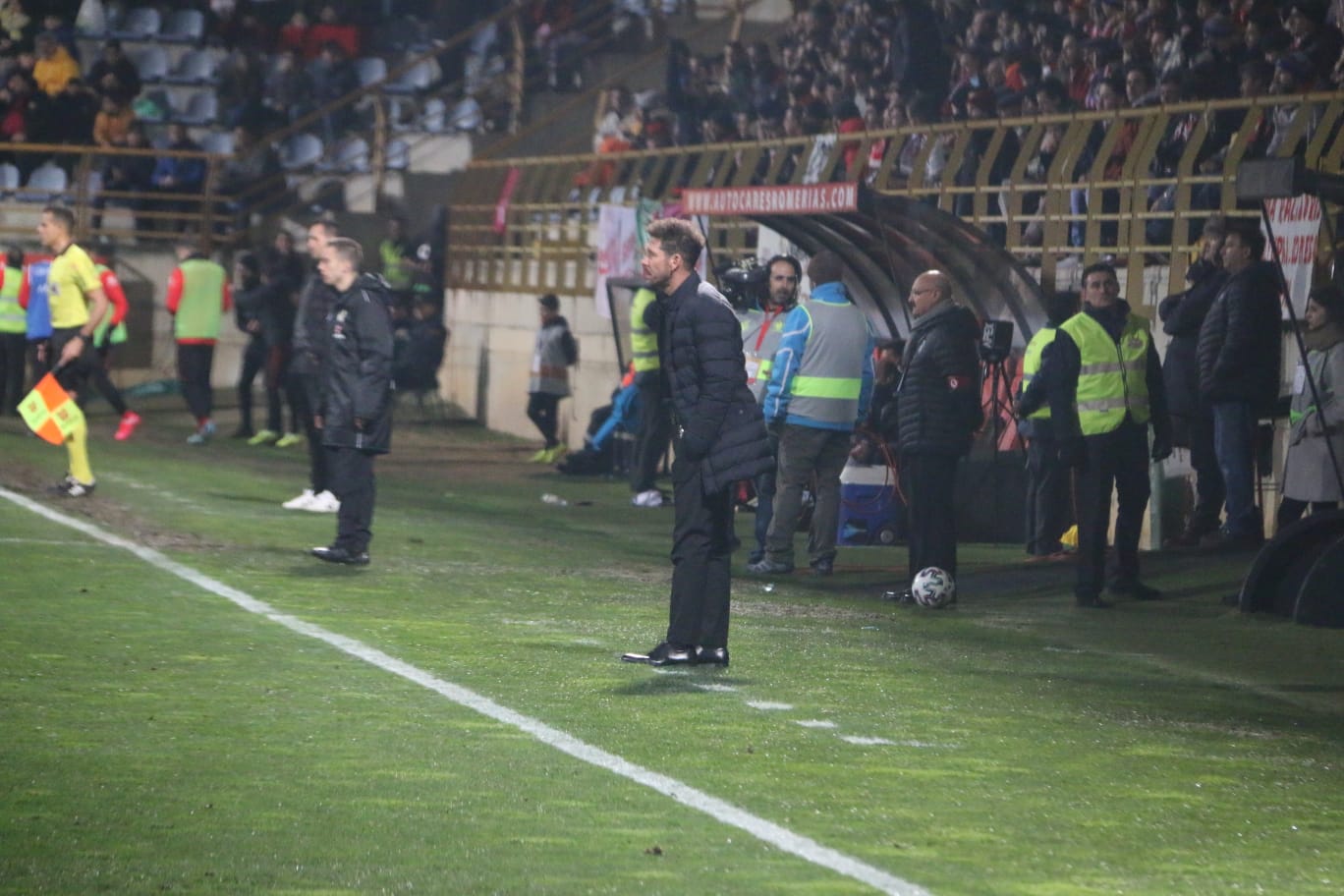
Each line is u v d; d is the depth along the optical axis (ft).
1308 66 90.38
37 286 130.31
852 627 62.59
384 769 38.75
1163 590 73.51
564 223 143.33
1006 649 59.11
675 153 130.31
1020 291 91.20
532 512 100.07
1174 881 32.40
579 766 39.58
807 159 116.37
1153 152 93.20
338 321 72.13
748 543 90.38
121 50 187.52
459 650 53.83
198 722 42.75
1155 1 106.11
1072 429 68.28
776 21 177.47
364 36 206.59
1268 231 66.95
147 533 78.79
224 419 152.15
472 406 157.79
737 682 50.49
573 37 189.37
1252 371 79.05
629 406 120.06
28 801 35.32
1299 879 32.78
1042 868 32.91
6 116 184.24
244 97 190.29
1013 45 118.32
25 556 69.72
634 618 61.67
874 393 90.58
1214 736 45.83
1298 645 61.36
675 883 31.14
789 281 81.20
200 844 32.81
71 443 90.53
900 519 90.43
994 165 108.47
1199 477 84.58
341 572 70.54
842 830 35.09
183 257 130.52
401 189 186.19
